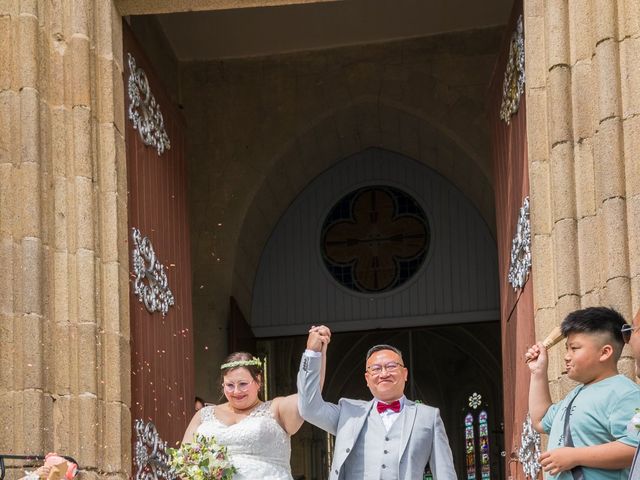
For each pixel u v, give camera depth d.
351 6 15.95
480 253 17.56
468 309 17.47
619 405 6.32
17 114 9.80
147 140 11.34
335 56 16.73
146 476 10.36
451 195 17.78
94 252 9.83
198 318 16.52
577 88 9.38
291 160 17.11
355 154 18.00
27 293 9.48
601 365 6.57
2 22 9.92
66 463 7.07
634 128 8.95
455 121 16.33
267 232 17.86
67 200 9.87
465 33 16.44
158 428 10.82
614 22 9.22
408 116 16.66
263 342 19.59
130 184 10.69
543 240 9.52
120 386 9.78
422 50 16.52
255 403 8.07
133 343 10.34
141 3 10.56
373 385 7.56
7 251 9.55
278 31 16.39
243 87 16.83
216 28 16.27
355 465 7.45
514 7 10.93
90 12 10.26
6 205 9.63
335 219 18.02
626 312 8.70
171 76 16.50
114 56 10.41
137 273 10.61
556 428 6.59
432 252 17.67
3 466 7.95
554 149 9.40
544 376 7.08
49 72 10.05
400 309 17.64
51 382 9.52
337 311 17.78
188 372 12.05
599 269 9.05
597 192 9.12
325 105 16.64
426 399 32.22
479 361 30.69
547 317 9.38
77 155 9.93
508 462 11.44
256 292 17.97
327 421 7.62
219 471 7.64
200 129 16.80
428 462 7.71
